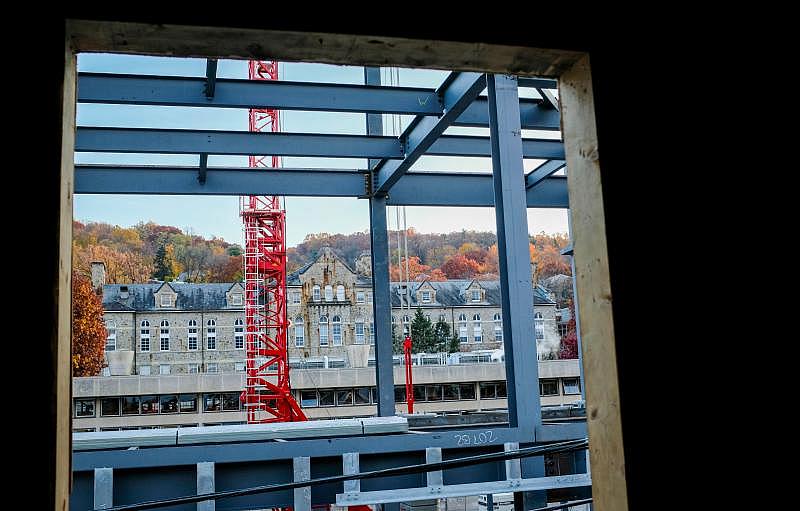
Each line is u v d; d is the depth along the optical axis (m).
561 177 14.02
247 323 22.69
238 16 1.85
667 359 2.02
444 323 87.50
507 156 8.70
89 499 7.90
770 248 2.18
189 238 101.56
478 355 63.66
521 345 8.59
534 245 102.12
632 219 2.06
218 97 9.35
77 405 48.25
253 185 12.21
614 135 2.09
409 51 2.06
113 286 80.69
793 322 2.14
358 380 51.16
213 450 8.08
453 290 91.12
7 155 1.66
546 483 8.59
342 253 108.88
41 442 1.57
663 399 1.99
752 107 2.25
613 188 2.06
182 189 11.89
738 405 2.06
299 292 82.94
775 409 2.09
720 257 2.12
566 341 89.00
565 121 2.26
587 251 2.14
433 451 8.45
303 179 12.46
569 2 2.11
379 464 8.59
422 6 1.98
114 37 1.87
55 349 1.62
